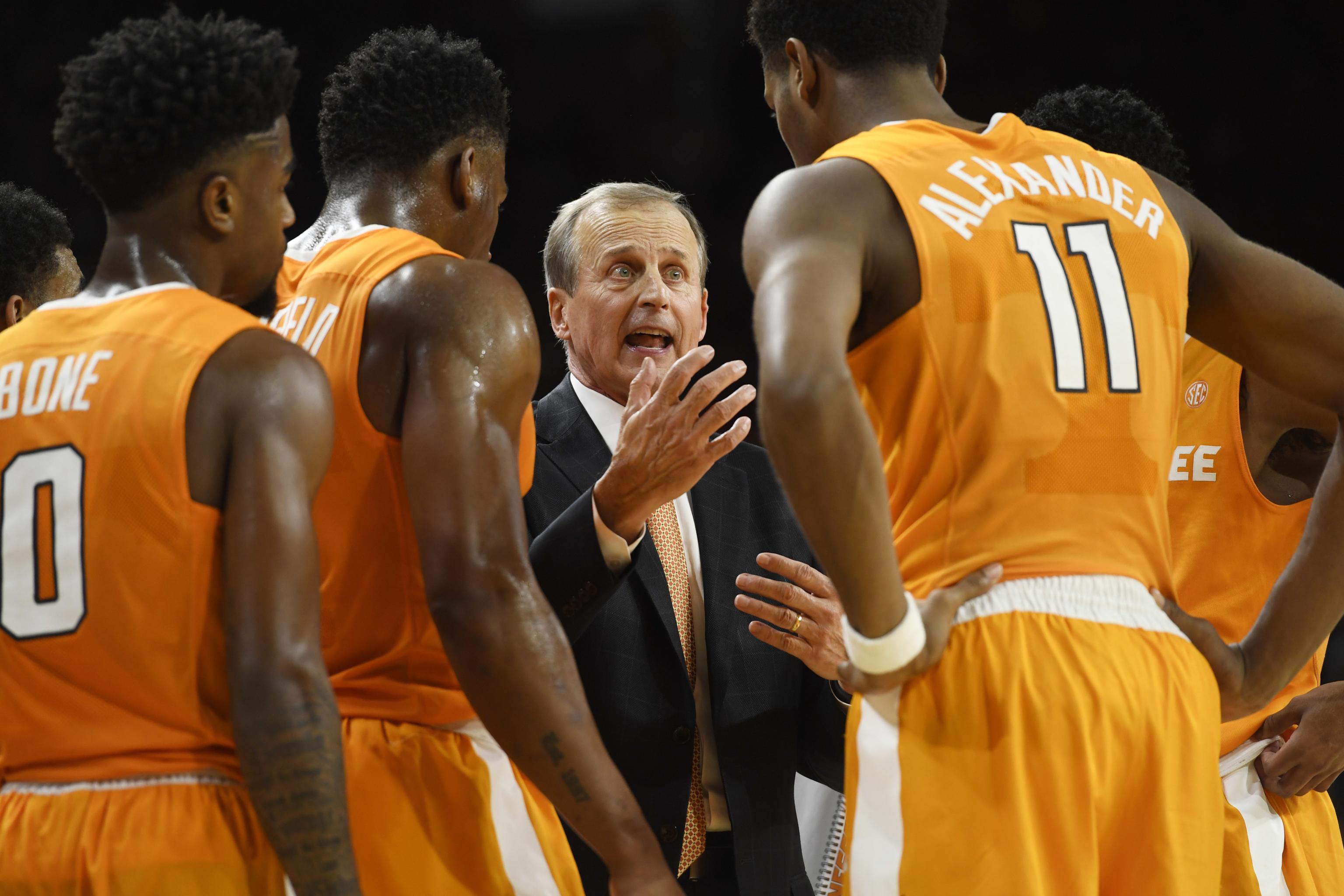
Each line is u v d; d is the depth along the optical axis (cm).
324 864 500
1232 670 591
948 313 534
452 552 600
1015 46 3334
